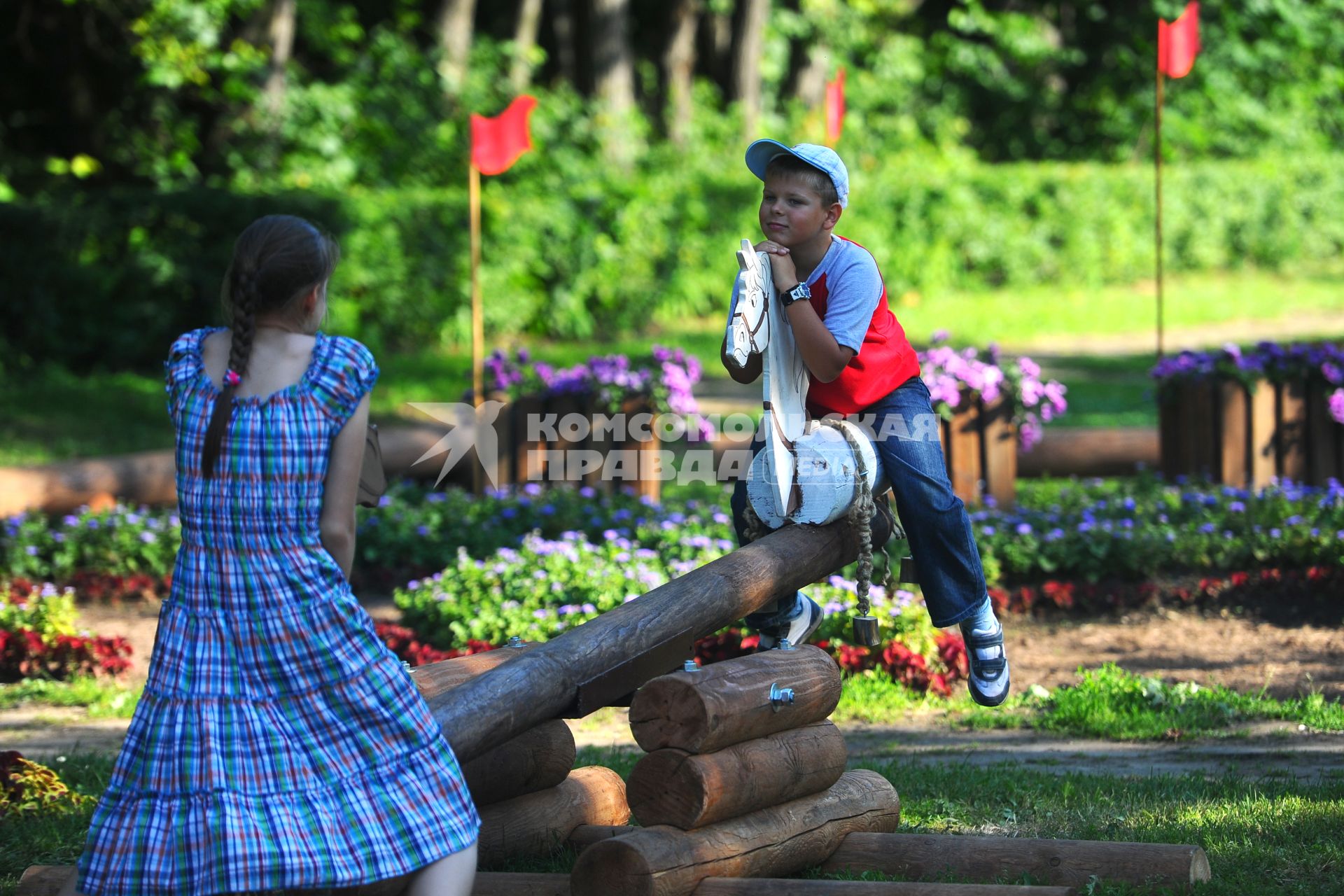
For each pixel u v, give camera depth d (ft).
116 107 92.07
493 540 40.47
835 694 18.47
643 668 16.76
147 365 75.00
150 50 84.17
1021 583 38.65
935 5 153.89
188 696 12.90
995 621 19.54
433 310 82.23
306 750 12.91
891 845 18.12
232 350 13.12
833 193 17.78
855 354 17.88
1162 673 31.78
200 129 93.45
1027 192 111.04
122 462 46.24
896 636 31.45
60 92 92.43
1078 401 65.72
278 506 13.01
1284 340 84.48
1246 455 43.50
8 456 55.52
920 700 30.35
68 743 27.66
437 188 95.81
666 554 36.94
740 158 109.19
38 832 21.01
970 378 40.96
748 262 17.15
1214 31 141.90
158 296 74.18
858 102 132.87
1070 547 38.14
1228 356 43.57
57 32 88.58
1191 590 37.17
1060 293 109.40
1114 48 146.72
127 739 13.11
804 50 130.93
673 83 115.44
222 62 86.48
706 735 15.94
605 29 107.86
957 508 18.84
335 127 93.09
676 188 94.43
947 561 18.98
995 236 108.58
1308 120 146.30
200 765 12.66
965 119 146.51
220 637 13.00
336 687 13.08
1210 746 26.23
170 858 12.50
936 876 17.75
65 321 73.05
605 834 19.58
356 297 79.97
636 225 90.99
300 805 12.74
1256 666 31.89
